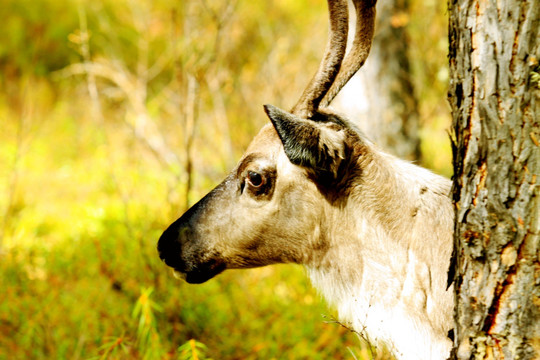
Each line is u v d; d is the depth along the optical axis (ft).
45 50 77.61
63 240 42.14
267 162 22.38
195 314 32.40
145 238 34.65
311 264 23.04
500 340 17.78
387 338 21.59
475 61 17.25
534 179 16.75
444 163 46.96
